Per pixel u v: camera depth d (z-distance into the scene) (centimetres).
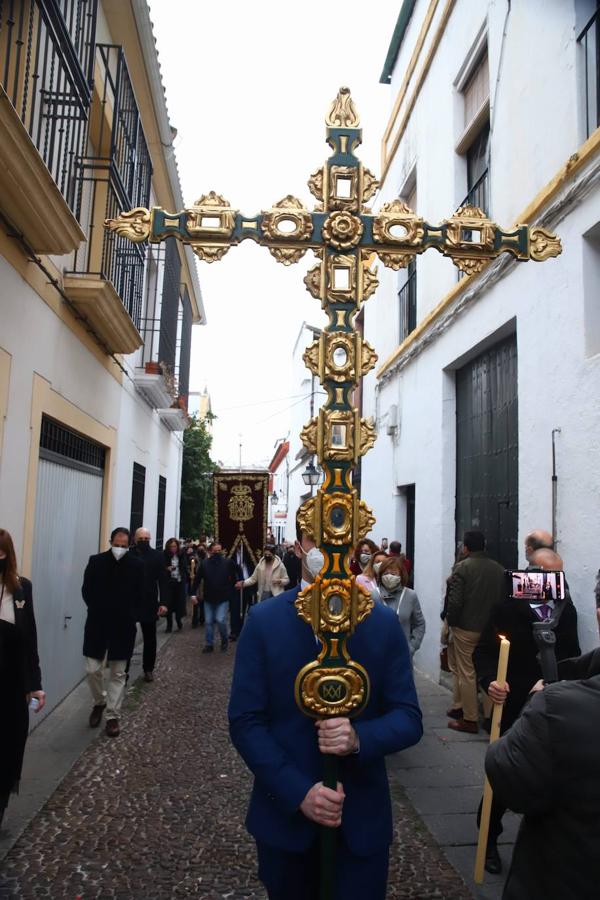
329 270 231
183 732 586
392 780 481
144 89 913
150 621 774
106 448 856
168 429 1491
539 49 556
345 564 209
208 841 381
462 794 456
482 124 732
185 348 1582
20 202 452
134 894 324
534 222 541
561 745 160
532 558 374
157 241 235
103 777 473
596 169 448
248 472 1306
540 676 338
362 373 223
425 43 915
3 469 495
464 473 768
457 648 603
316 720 205
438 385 815
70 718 618
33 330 553
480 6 699
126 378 977
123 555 587
